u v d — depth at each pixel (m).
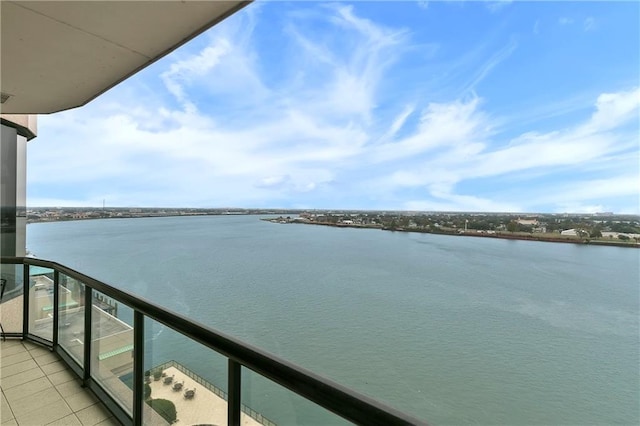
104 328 1.97
